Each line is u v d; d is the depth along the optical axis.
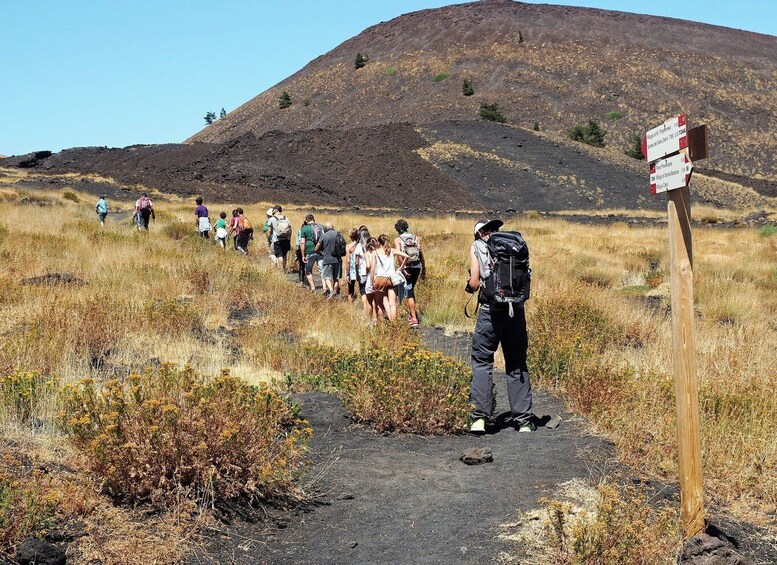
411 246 12.41
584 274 19.80
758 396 6.74
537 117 132.38
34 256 15.55
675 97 140.62
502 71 154.12
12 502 4.03
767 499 5.04
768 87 148.00
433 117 134.88
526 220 46.22
